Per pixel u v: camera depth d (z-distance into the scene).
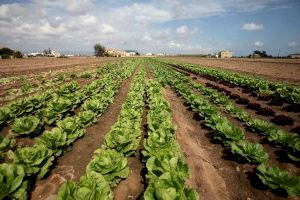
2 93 15.05
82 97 11.71
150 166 4.59
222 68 37.59
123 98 14.22
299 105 11.98
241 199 5.03
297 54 120.62
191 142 7.89
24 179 4.92
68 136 6.67
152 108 9.50
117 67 36.47
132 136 6.02
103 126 9.10
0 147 5.97
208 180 5.70
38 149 5.19
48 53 152.00
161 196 3.34
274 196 5.10
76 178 5.65
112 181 4.82
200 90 16.16
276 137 7.06
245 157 6.00
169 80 19.80
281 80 21.75
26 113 9.40
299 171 6.00
